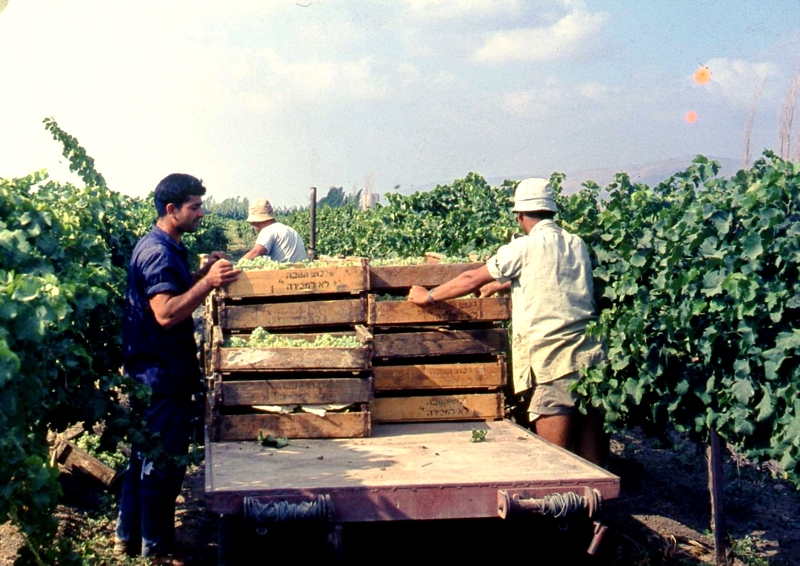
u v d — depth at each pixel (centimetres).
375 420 593
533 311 618
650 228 645
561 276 619
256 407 554
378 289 620
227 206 10681
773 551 664
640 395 589
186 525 670
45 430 485
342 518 418
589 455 655
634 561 605
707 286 557
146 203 1395
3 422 352
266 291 584
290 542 442
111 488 716
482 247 945
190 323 596
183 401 585
